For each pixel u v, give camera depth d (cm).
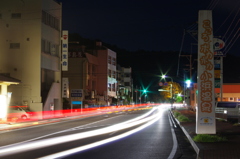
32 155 1069
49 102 4319
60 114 4647
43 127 2470
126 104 10188
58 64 4684
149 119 3350
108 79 8175
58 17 4656
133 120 3166
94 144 1333
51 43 4438
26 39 4009
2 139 1634
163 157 1010
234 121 2494
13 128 2442
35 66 3988
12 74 4006
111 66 8500
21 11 4022
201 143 1178
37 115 3919
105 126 2392
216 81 3503
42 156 1042
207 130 1462
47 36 4250
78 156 1030
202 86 1462
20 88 3991
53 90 4462
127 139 1514
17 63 4012
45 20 4200
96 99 7512
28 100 3966
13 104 3834
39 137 1691
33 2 4016
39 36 4003
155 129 2084
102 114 4828
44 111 4153
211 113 1461
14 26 4025
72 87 6850
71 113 5103
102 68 8025
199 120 1467
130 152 1112
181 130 2002
